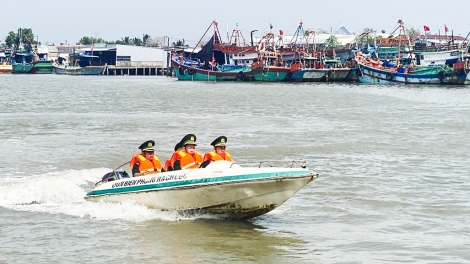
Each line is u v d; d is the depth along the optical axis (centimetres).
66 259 1702
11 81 13800
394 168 3027
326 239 1908
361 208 2272
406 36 14312
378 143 3838
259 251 1791
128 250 1781
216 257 1738
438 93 9569
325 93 9362
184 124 4853
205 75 14088
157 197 2050
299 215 2167
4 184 2461
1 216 2083
